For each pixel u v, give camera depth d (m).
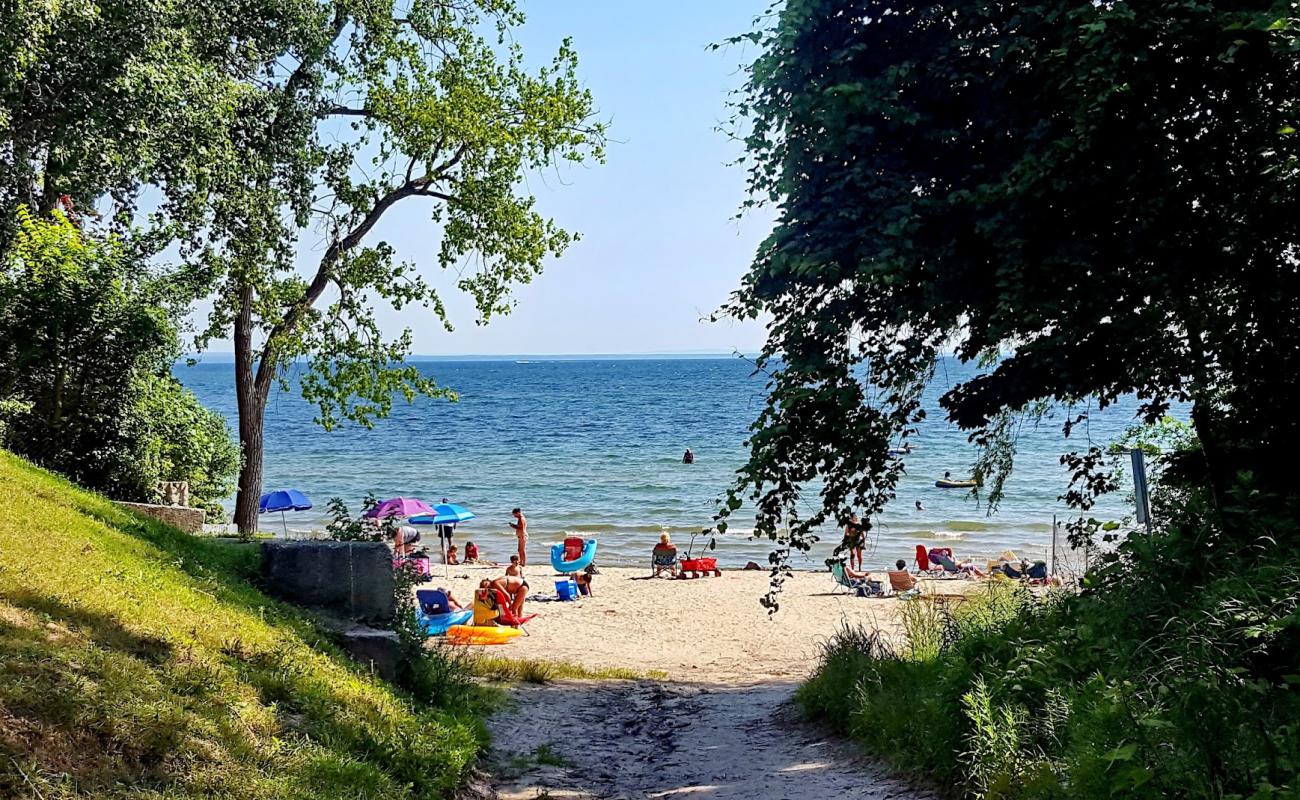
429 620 19.48
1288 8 6.14
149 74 15.00
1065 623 7.37
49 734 4.18
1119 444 10.87
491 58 22.64
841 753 8.64
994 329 7.86
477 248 22.77
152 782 4.32
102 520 8.33
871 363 9.15
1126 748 4.58
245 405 21.48
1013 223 7.65
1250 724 4.63
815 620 21.94
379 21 21.20
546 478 57.78
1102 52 6.87
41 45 13.91
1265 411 8.23
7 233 15.34
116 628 5.66
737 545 37.19
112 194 17.55
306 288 21.66
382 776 5.80
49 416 14.06
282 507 28.95
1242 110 7.32
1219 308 8.05
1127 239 7.62
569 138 22.73
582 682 13.99
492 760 8.35
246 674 6.04
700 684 14.57
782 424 8.90
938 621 10.91
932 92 8.22
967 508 44.22
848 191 8.37
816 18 8.21
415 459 68.88
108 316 14.20
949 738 6.77
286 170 20.09
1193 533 7.53
